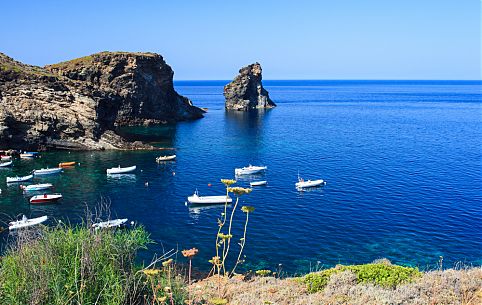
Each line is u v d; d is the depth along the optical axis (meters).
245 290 16.89
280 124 143.12
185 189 61.97
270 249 39.50
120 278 11.55
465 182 62.59
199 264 36.06
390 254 38.22
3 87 90.19
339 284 16.27
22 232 12.99
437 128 131.25
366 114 179.62
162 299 10.84
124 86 137.50
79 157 85.94
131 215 50.31
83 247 11.31
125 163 80.12
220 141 106.19
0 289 10.42
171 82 156.38
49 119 91.75
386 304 13.35
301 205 52.75
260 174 70.25
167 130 127.75
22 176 69.50
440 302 13.87
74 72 135.50
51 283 10.59
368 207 51.47
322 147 95.94
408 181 63.47
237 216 49.09
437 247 39.72
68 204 54.97
